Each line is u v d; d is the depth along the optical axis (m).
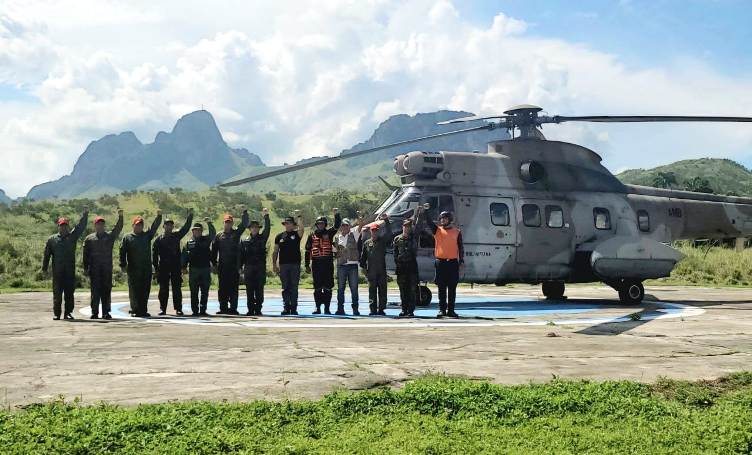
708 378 7.17
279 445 4.61
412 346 9.24
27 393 6.24
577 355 8.59
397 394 5.82
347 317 13.70
